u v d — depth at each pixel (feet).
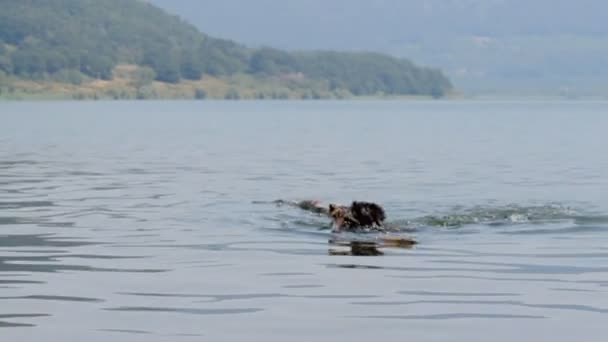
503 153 219.61
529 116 577.02
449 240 92.38
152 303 65.51
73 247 87.86
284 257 83.15
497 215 108.06
